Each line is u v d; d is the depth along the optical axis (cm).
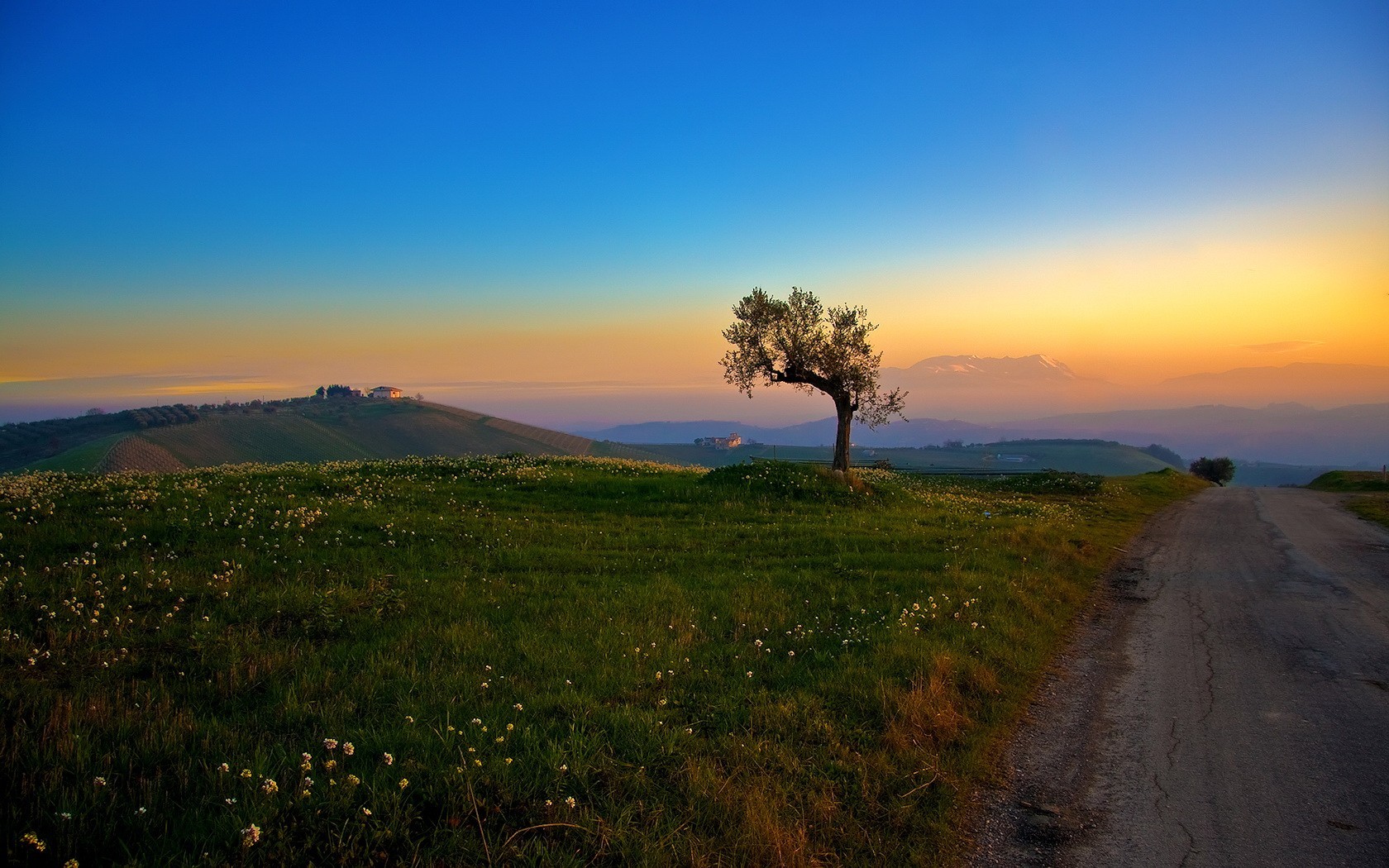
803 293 3238
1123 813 688
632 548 1752
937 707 848
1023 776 762
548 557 1573
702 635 1072
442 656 918
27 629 891
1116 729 891
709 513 2316
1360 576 1909
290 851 481
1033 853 620
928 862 588
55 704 671
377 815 523
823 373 3188
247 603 1065
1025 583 1570
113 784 555
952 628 1173
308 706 718
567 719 732
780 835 564
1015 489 4547
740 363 3291
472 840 513
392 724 693
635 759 654
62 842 473
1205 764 795
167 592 1084
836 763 697
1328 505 3912
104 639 881
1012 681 1021
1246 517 3400
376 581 1253
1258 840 641
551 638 1008
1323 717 934
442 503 2139
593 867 512
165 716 675
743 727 753
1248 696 1011
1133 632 1357
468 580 1338
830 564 1658
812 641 1064
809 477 2816
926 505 2866
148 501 1734
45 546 1313
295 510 1759
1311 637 1320
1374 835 651
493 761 602
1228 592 1723
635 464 3444
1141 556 2286
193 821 511
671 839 548
